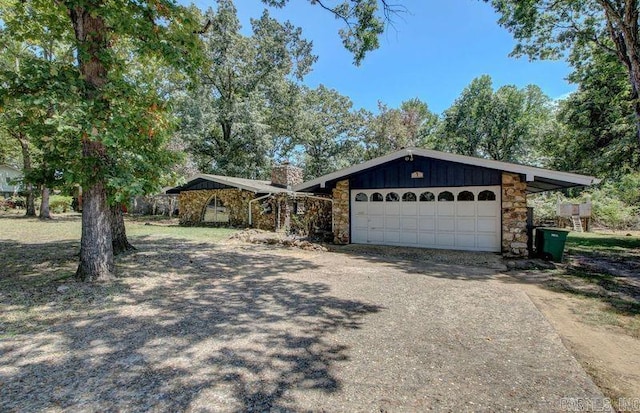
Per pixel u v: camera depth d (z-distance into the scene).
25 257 7.76
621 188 19.67
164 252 8.81
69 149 4.97
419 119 37.53
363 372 2.87
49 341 3.42
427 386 2.66
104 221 5.83
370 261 8.45
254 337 3.58
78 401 2.38
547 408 2.38
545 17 11.84
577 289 5.97
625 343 3.68
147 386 2.59
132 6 5.52
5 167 32.06
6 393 2.48
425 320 4.20
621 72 13.08
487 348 3.39
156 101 5.82
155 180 5.95
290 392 2.54
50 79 4.69
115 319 4.07
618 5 10.10
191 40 6.27
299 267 7.52
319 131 32.44
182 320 4.07
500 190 9.59
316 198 14.87
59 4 5.21
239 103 25.22
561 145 17.83
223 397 2.46
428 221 10.66
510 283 6.35
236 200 17.53
